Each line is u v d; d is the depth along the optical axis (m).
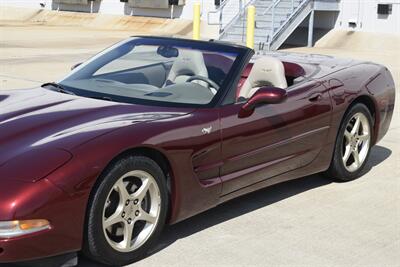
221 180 4.41
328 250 4.25
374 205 5.23
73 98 4.49
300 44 23.95
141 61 5.10
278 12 21.17
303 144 5.13
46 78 12.32
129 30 30.06
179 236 4.40
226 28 21.11
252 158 4.65
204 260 4.01
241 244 4.30
